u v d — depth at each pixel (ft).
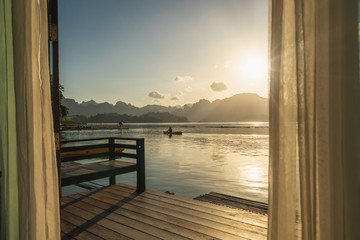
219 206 12.07
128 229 9.59
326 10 3.65
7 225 5.83
